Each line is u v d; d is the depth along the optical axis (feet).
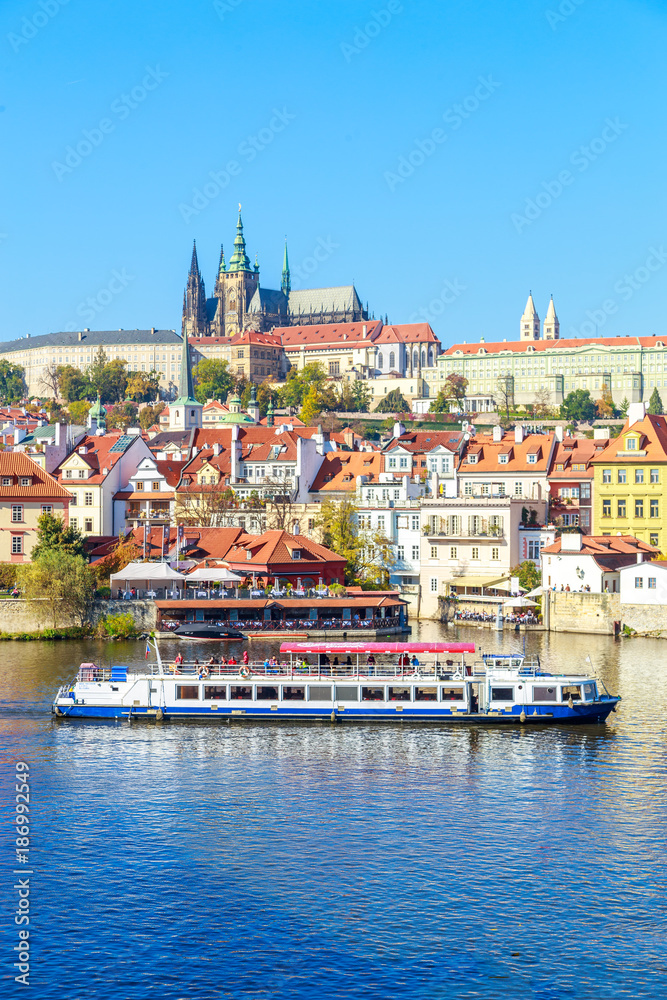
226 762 376.68
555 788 348.59
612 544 643.86
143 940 258.57
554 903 274.36
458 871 291.17
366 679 426.51
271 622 592.60
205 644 568.41
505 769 367.25
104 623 595.06
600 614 605.31
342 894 279.49
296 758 380.37
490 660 429.38
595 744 392.27
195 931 262.06
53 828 318.86
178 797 342.85
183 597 615.98
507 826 319.47
